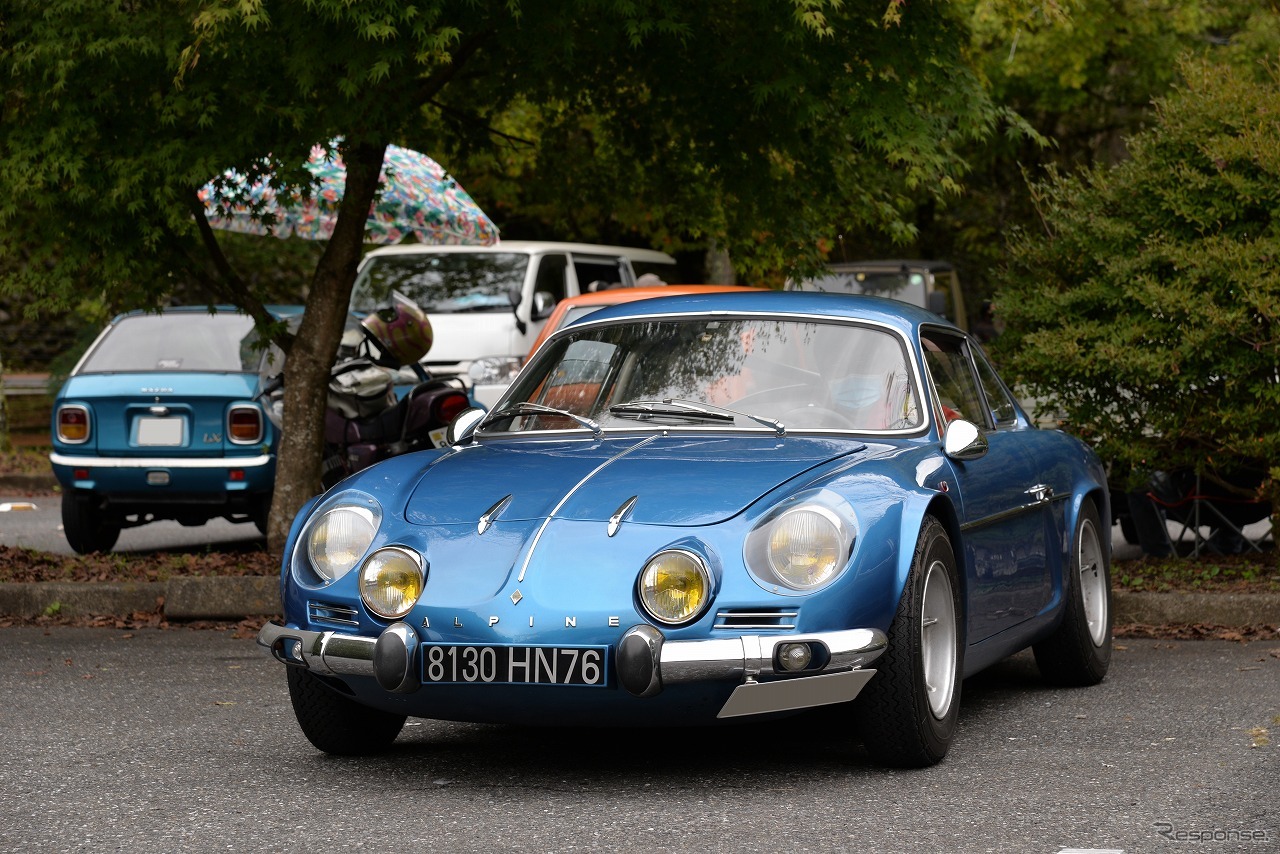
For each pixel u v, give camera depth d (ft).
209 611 28.48
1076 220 31.01
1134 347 29.45
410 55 28.02
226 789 16.46
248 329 38.47
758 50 30.89
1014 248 32.37
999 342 32.37
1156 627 26.96
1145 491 33.60
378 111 28.43
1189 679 22.52
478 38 31.14
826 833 14.39
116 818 15.28
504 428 19.63
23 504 51.85
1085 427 30.96
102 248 30.83
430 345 37.96
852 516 15.99
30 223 31.17
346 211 32.35
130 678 23.11
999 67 73.82
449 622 15.78
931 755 16.79
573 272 50.83
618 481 16.79
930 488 17.06
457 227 47.80
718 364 19.48
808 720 19.70
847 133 31.55
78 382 37.11
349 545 16.88
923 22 29.94
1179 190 29.76
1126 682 22.56
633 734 19.12
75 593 29.09
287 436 32.86
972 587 18.33
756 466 16.94
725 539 15.75
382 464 18.42
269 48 27.91
